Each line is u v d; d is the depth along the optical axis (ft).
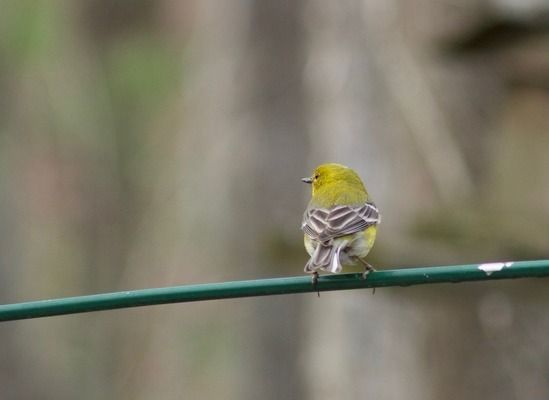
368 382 46.85
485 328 44.09
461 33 44.96
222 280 58.80
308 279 25.96
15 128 67.31
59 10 66.28
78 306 25.43
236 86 59.77
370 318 46.80
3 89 65.67
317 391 49.26
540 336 43.29
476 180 45.39
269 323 62.08
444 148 45.42
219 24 60.95
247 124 59.26
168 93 65.51
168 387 63.52
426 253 41.83
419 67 46.68
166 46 68.39
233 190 59.06
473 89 45.73
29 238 69.21
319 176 33.19
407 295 44.83
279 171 58.75
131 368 64.90
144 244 63.21
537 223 42.75
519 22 42.93
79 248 69.82
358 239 29.91
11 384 66.64
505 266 25.81
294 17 59.21
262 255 47.11
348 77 48.52
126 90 66.08
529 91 44.83
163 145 65.31
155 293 25.49
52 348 67.77
